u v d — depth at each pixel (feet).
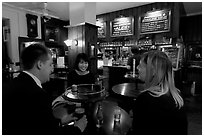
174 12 13.10
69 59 12.08
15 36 15.58
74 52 11.68
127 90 6.40
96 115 4.03
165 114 2.26
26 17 16.55
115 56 17.20
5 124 2.49
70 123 3.45
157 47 13.91
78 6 11.37
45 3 13.89
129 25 15.58
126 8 15.70
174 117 2.26
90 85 6.35
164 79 2.56
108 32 17.44
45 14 14.28
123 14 16.15
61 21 20.85
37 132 2.54
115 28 16.56
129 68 10.87
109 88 14.89
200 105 10.27
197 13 16.63
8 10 14.83
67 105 4.83
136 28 15.44
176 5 12.96
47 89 12.84
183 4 14.14
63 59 14.06
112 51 17.43
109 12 17.04
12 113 2.48
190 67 15.69
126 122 3.60
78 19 11.52
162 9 13.46
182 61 15.12
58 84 13.17
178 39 13.12
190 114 8.77
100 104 4.95
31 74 2.86
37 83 2.85
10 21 15.05
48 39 19.08
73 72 8.14
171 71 2.60
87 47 11.21
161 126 2.25
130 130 3.18
